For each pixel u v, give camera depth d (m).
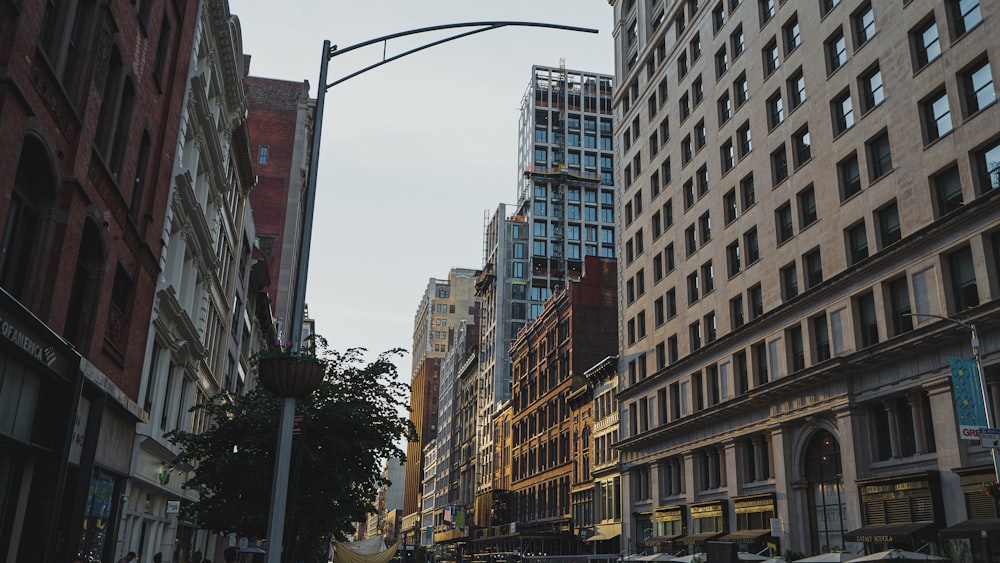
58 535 18.03
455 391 141.38
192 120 29.91
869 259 33.88
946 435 29.23
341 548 35.34
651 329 57.53
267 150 72.88
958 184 30.67
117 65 20.16
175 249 29.97
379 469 25.94
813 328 38.22
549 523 76.56
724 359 46.34
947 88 31.47
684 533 48.84
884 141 35.12
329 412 23.77
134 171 22.25
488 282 125.19
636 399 58.72
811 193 40.12
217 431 24.02
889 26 35.00
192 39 28.09
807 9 41.34
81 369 17.31
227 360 46.91
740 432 43.72
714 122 50.78
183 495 34.38
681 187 54.88
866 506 32.94
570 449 73.00
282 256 71.19
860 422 34.34
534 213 129.75
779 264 41.72
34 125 14.50
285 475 11.15
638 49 66.38
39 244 15.87
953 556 27.08
